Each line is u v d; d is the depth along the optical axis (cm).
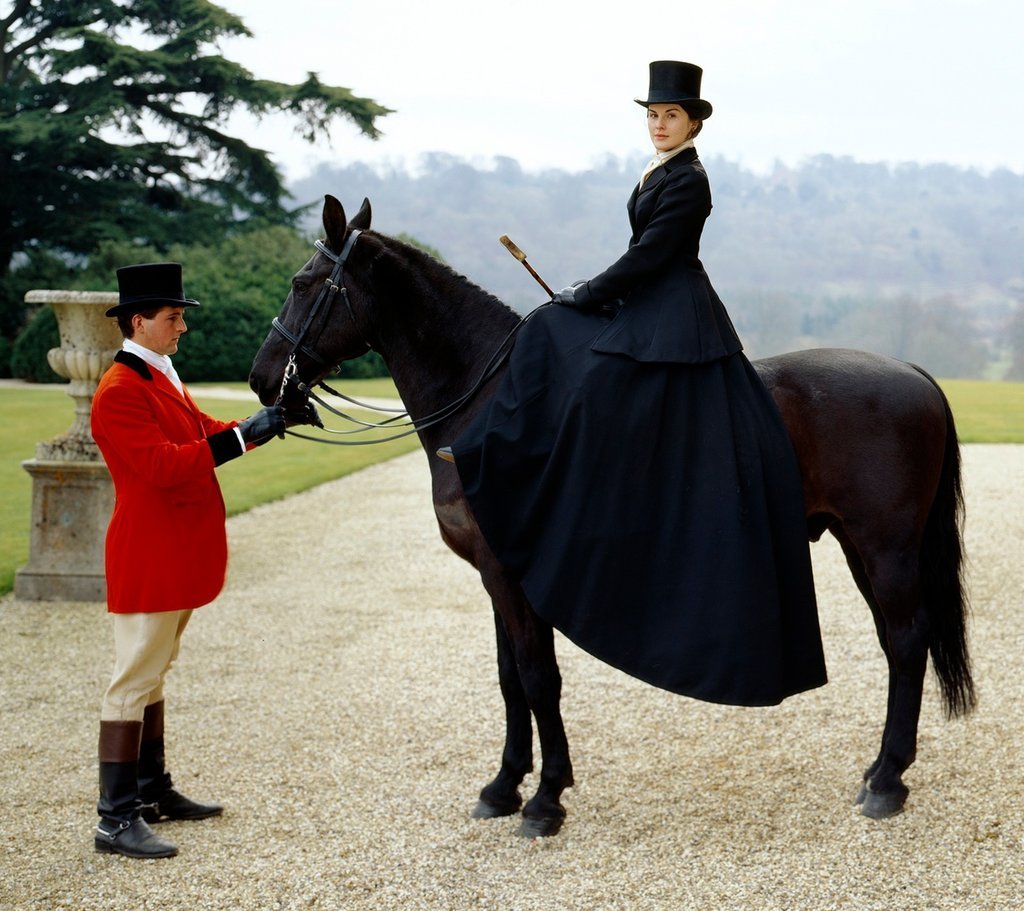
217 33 3180
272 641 593
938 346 7188
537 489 316
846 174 18725
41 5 3225
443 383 353
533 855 329
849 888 298
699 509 310
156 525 339
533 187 15275
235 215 3866
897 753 343
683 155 322
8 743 439
